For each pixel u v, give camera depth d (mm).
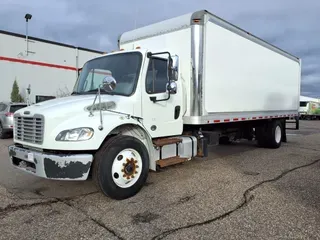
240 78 7152
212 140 6883
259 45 8031
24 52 20594
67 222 3586
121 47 7078
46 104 4559
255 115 8039
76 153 4043
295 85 11023
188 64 5773
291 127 11656
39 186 5102
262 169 6449
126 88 4922
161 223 3545
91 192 4758
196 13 5680
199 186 5090
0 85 19438
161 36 6227
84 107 4312
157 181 5418
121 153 4383
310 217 3699
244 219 3652
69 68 23531
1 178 5656
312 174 5992
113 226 3471
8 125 11539
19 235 3242
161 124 5285
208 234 3250
